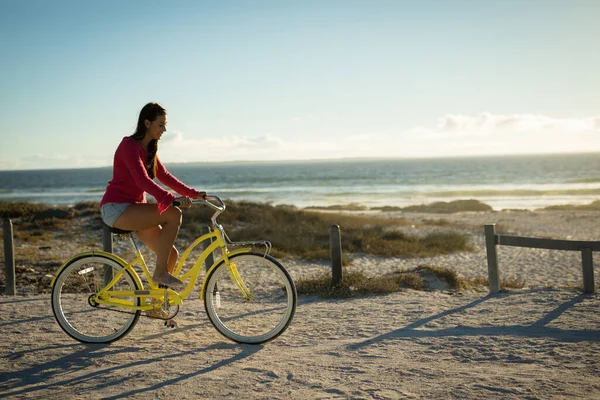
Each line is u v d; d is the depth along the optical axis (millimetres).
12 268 7520
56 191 84250
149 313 4613
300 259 12523
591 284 6617
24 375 3754
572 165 149250
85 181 127938
